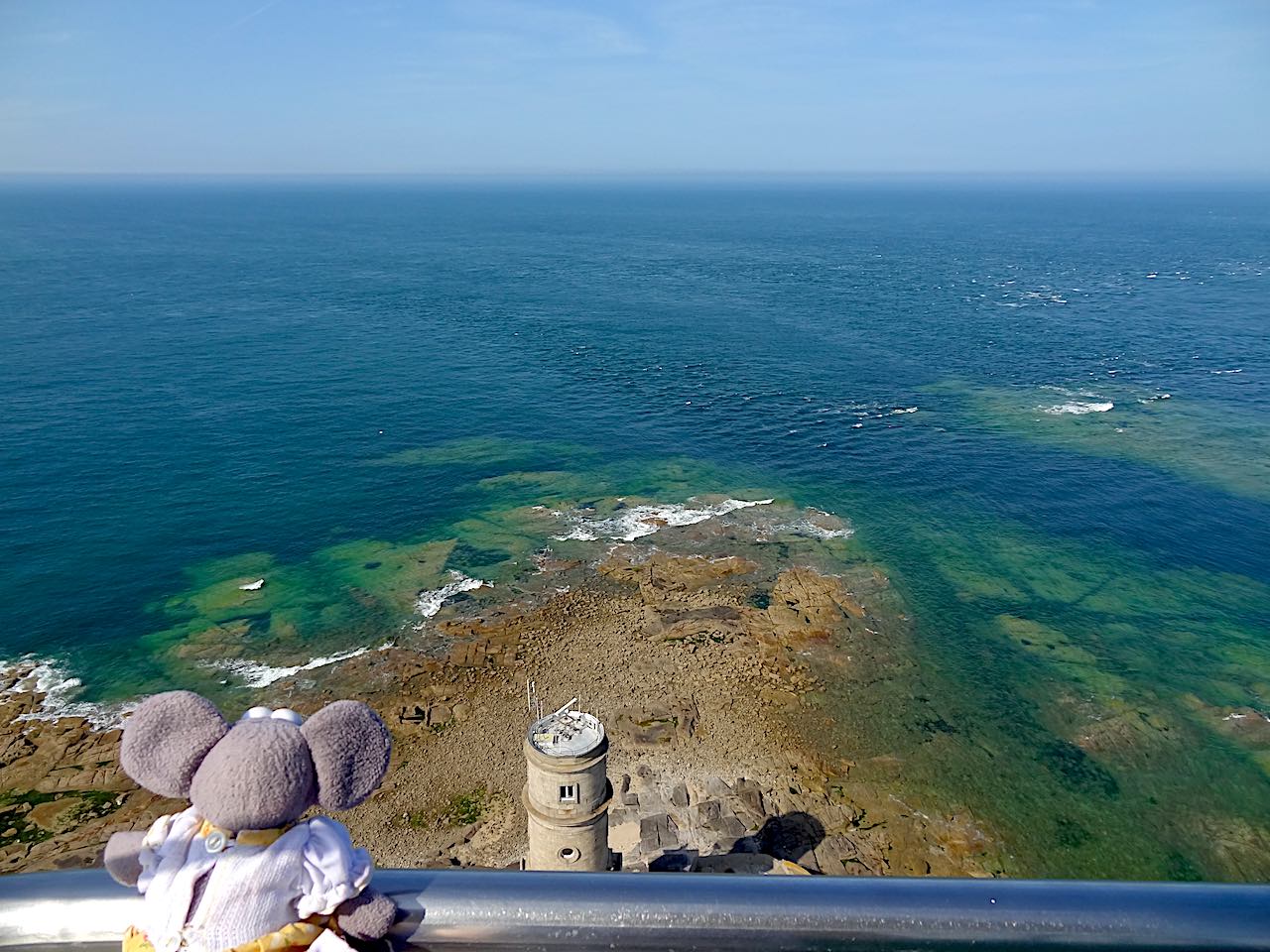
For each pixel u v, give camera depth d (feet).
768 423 235.81
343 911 9.65
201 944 9.30
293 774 9.73
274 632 138.92
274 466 201.46
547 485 194.59
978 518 181.37
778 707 123.24
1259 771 113.60
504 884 9.75
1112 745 117.70
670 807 105.19
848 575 157.79
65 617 141.08
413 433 224.94
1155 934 9.20
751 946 9.42
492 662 131.44
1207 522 180.34
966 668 132.98
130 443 211.20
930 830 104.06
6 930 9.86
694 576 156.04
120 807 103.14
